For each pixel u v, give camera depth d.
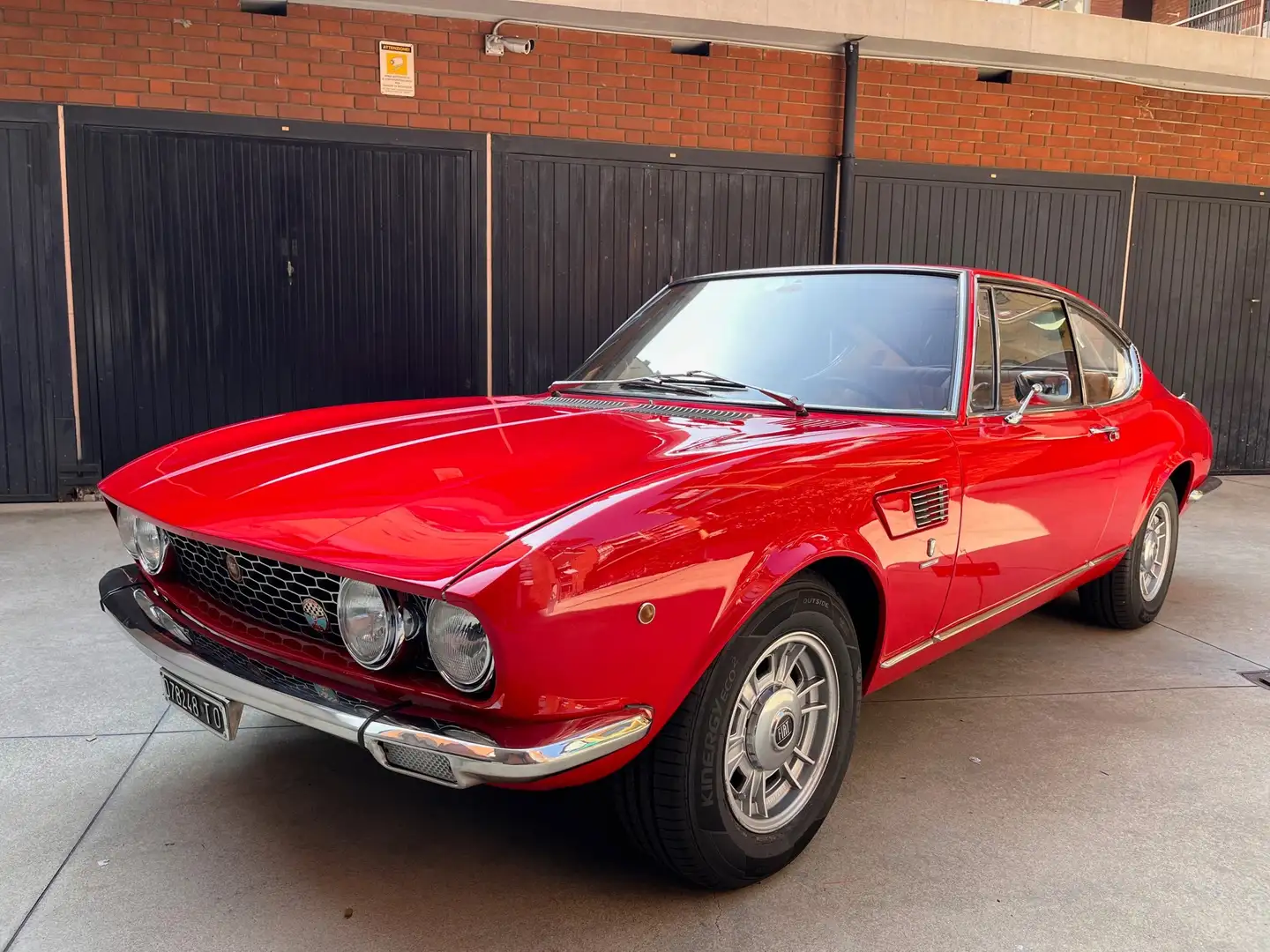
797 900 2.07
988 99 7.64
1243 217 8.41
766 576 1.92
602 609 1.65
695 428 2.37
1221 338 8.55
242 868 2.15
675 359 3.04
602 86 6.81
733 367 2.90
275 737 2.87
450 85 6.53
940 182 7.63
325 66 6.31
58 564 4.78
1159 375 8.48
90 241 6.13
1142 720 3.09
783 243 7.35
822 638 2.15
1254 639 3.97
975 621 2.79
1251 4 12.88
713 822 1.93
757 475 1.98
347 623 1.75
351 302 6.58
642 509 1.76
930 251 7.70
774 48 7.10
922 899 2.08
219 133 6.20
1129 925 2.00
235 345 6.43
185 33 6.08
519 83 6.65
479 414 2.62
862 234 7.52
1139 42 7.47
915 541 2.36
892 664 2.45
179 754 2.74
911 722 3.06
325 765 2.68
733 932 1.95
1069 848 2.30
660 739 1.86
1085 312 3.53
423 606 1.71
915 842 2.32
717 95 7.04
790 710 2.13
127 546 2.44
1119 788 2.61
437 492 1.88
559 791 2.56
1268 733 3.01
